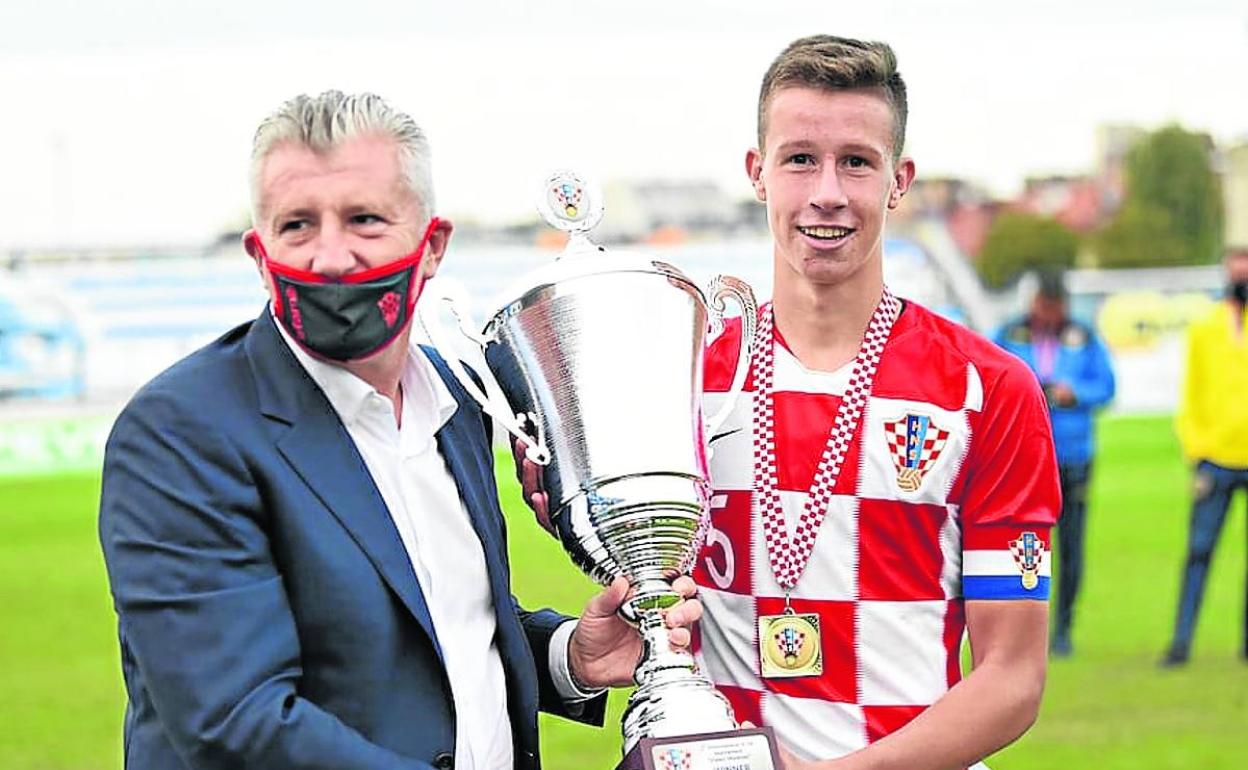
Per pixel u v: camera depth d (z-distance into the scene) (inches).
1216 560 409.7
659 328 95.3
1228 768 228.2
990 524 102.2
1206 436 296.5
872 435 102.7
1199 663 300.2
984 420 102.1
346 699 84.1
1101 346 315.0
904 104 102.3
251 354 86.9
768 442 104.1
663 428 93.7
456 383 95.0
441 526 89.8
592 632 97.0
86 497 508.4
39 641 330.6
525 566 363.3
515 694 91.6
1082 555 310.2
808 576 103.3
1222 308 296.4
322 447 85.8
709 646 106.3
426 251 86.7
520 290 95.5
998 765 232.2
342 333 83.6
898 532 102.6
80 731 260.7
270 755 80.4
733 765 88.1
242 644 81.4
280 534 84.1
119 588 82.7
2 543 439.8
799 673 103.3
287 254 83.4
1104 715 261.1
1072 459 310.2
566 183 98.7
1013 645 101.9
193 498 82.6
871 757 98.0
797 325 104.8
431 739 85.7
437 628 88.0
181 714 81.2
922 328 104.6
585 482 93.2
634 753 88.4
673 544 93.2
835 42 101.4
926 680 103.2
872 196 99.7
